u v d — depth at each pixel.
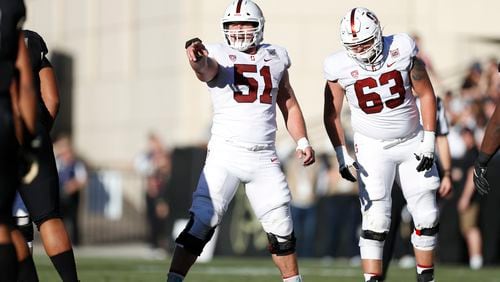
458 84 67.25
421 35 72.25
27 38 22.47
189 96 71.12
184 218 53.25
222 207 23.98
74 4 81.62
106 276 35.94
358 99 25.52
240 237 51.19
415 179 26.03
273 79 24.03
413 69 25.31
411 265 48.16
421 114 25.92
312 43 71.50
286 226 24.11
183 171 53.25
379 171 25.80
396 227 29.84
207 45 24.14
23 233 23.73
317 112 71.31
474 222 47.28
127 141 76.25
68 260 21.67
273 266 44.25
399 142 25.83
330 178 51.31
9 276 17.70
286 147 54.25
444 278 38.09
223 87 23.83
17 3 18.12
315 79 71.44
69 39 82.00
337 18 71.62
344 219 51.00
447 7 72.50
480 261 47.47
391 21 72.00
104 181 68.38
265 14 71.50
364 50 24.89
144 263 45.88
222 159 23.89
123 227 68.38
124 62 77.06
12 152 17.75
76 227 61.44
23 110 18.30
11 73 18.00
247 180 23.97
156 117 73.69
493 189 47.75
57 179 22.02
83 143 80.38
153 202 58.34
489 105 54.69
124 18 77.06
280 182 24.05
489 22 73.12
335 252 51.12
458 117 52.62
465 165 47.28
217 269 41.78
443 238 48.59
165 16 73.00
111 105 78.06
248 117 23.81
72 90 81.38
